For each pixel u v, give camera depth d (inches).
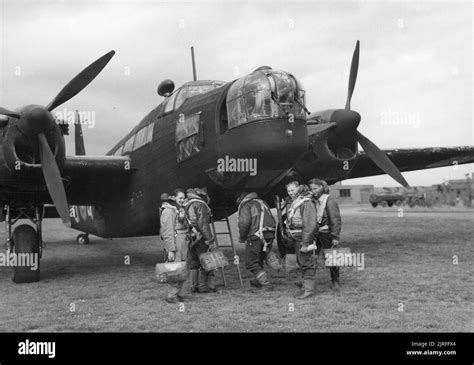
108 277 344.2
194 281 273.6
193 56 435.8
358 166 474.6
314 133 365.4
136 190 397.4
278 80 281.6
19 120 304.7
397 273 315.6
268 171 297.4
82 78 324.5
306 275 252.7
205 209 267.0
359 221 813.2
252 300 250.1
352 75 377.7
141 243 638.5
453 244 462.3
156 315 224.4
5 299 272.7
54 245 623.5
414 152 455.5
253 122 280.4
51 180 306.5
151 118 383.6
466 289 264.7
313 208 250.1
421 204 1520.7
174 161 343.6
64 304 253.8
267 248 277.3
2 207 356.5
